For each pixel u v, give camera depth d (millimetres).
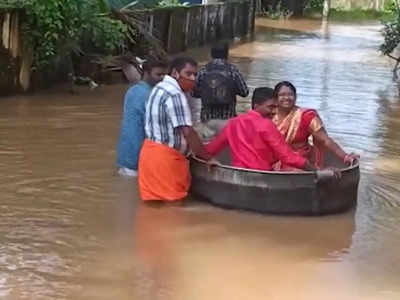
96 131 10062
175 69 7270
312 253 6211
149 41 15703
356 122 11555
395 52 21703
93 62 13930
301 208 7000
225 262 5953
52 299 5203
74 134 9836
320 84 15531
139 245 6211
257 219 6918
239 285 5551
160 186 7223
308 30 30156
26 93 12555
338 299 5387
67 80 13719
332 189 7008
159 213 6984
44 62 12516
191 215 6961
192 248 6199
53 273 5617
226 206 7117
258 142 7184
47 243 6180
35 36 12188
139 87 8047
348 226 6867
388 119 11914
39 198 7262
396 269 5945
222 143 7383
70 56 13406
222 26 24078
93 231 6477
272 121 7422
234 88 9133
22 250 6016
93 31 13672
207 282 5570
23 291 5301
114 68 14023
